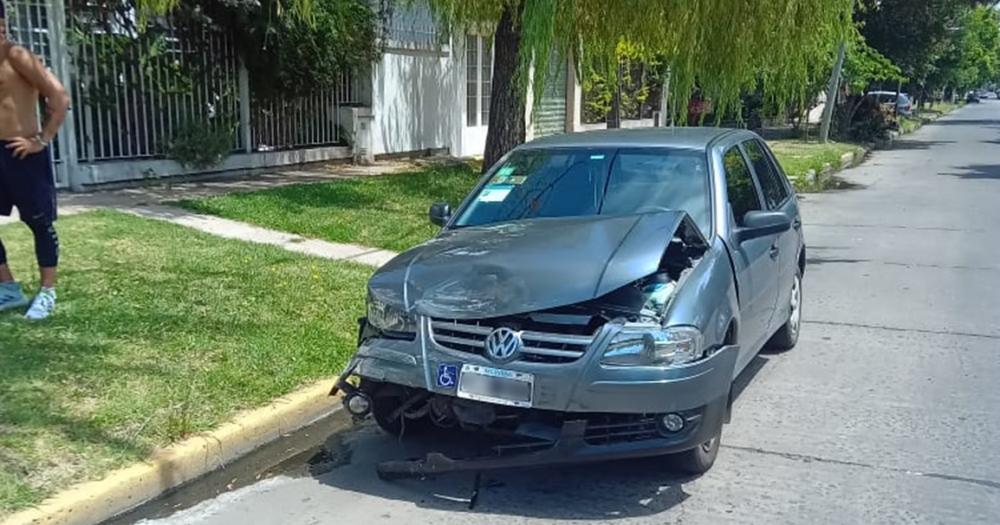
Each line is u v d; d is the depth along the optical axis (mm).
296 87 14266
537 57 9227
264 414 5133
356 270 8523
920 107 68625
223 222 10344
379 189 13234
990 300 8641
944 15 31188
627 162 5621
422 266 4703
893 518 4211
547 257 4496
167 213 10469
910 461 4875
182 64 12727
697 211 5172
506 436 4637
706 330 4281
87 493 4086
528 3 9133
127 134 12273
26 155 5977
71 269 7656
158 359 5707
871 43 31953
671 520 4180
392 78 17062
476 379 4137
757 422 5465
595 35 10891
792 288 6836
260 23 12906
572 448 4094
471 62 19875
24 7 10688
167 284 7418
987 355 6844
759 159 6570
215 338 6191
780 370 6504
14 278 7230
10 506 3891
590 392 3998
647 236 4570
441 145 18891
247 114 14102
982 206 15703
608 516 4223
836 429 5352
